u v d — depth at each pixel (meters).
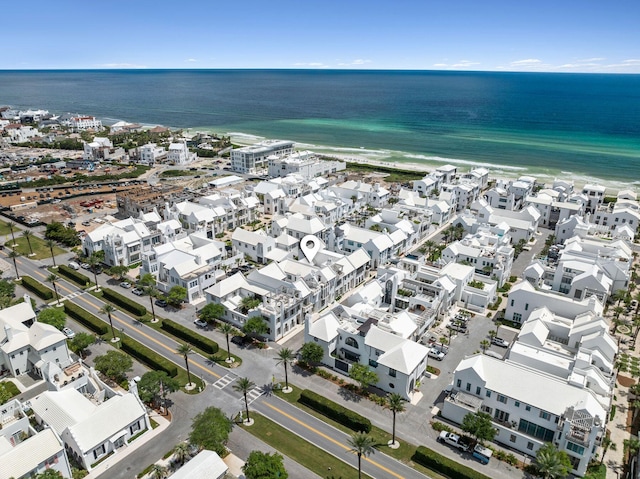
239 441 89.75
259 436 91.19
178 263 151.00
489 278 154.62
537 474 82.62
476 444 88.12
